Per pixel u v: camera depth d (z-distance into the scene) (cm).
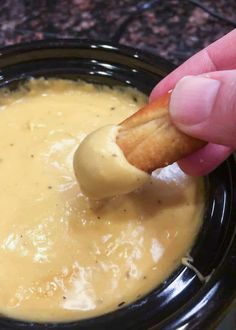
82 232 12
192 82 10
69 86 15
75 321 11
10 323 11
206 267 11
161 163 11
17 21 18
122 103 15
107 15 19
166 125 10
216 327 11
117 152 11
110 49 14
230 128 10
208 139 10
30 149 14
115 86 15
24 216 13
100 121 15
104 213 13
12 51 14
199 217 13
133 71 15
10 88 15
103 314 11
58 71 15
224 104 9
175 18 19
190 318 10
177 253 12
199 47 18
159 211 13
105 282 12
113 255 12
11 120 15
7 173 13
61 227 12
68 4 19
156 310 11
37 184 13
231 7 19
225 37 13
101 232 12
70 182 13
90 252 12
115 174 11
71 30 18
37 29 18
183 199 13
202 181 13
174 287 11
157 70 14
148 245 12
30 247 12
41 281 12
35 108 15
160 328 10
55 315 11
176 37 18
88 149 11
